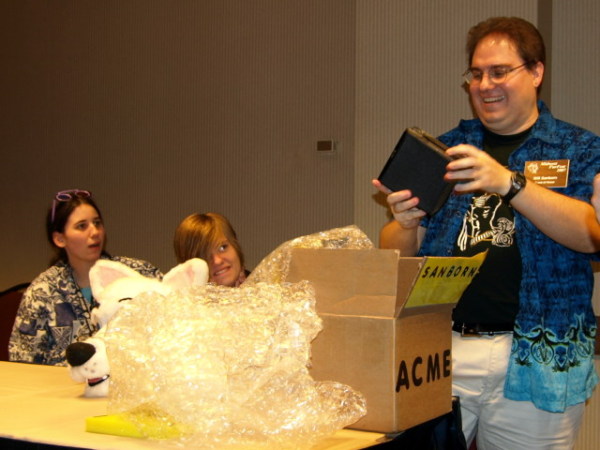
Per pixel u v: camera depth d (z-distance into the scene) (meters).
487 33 1.71
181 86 4.27
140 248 4.42
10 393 1.40
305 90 3.86
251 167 4.04
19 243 4.86
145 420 1.06
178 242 2.43
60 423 1.14
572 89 3.16
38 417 1.19
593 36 3.12
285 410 1.04
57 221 2.47
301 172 3.88
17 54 4.88
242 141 4.07
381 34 3.26
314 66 3.84
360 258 1.15
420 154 1.44
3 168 4.91
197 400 1.01
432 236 1.82
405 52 3.21
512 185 1.47
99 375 1.33
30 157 4.83
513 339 1.63
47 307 2.42
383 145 3.26
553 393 1.57
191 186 4.23
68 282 2.48
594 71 3.12
